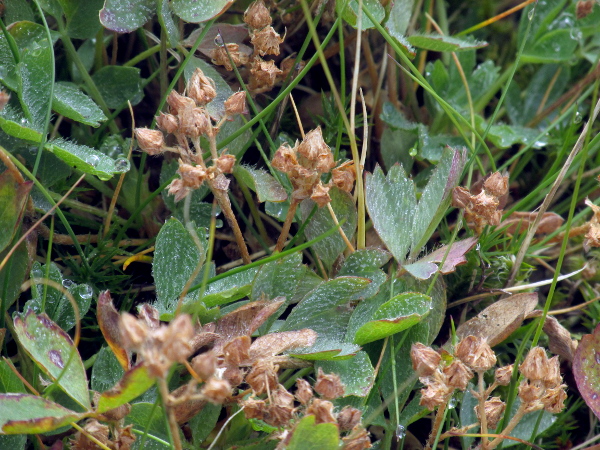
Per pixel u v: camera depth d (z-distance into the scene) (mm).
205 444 276
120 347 259
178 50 301
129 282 299
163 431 268
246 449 270
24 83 279
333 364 271
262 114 288
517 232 303
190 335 239
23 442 267
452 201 281
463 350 263
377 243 302
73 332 290
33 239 281
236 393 272
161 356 239
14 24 288
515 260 297
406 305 271
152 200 305
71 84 293
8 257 268
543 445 292
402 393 276
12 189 268
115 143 303
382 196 281
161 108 292
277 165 271
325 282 273
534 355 261
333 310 277
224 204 276
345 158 306
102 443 261
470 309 303
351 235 285
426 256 282
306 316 276
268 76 289
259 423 266
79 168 276
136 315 294
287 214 282
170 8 287
